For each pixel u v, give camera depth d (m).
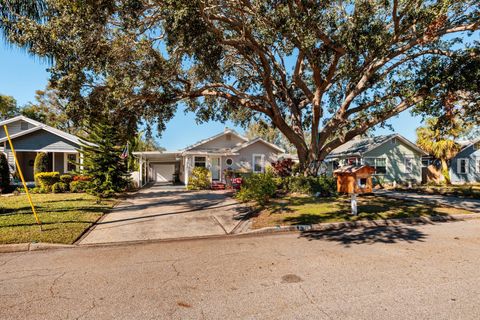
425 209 9.12
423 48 11.12
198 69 10.81
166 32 7.34
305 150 14.49
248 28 9.16
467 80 9.47
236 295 3.30
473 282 3.61
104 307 3.06
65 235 6.12
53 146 18.56
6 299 3.28
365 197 12.15
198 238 6.31
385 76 13.06
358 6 9.33
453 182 23.78
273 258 4.71
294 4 8.73
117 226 7.39
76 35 7.11
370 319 2.72
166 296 3.31
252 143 20.70
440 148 20.94
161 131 12.77
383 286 3.49
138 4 7.10
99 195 12.03
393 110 12.53
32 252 5.31
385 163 22.11
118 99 9.04
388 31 10.16
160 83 9.21
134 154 20.47
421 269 4.09
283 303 3.08
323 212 8.53
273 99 13.36
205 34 7.15
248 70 15.46
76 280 3.86
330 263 4.40
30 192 15.30
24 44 7.16
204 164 21.27
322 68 12.54
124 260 4.75
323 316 2.79
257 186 10.79
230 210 9.62
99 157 12.16
